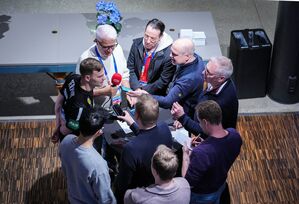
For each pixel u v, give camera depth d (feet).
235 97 13.79
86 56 15.03
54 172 16.63
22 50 17.16
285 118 18.66
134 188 12.26
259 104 19.39
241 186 16.26
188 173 12.01
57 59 16.87
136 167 11.82
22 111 18.93
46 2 24.27
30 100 19.43
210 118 11.76
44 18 18.52
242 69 18.81
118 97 15.39
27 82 20.21
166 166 10.46
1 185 16.22
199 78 14.32
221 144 11.92
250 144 17.60
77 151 11.34
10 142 17.54
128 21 18.47
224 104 13.58
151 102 11.67
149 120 11.63
